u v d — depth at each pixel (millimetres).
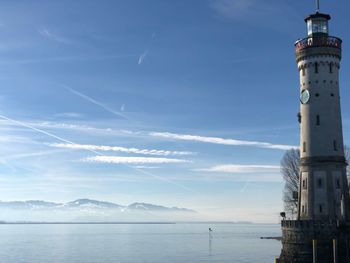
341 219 77250
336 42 84000
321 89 82688
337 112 83000
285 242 79000
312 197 80688
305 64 84500
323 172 80562
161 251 169000
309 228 75375
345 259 72938
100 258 143125
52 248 190000
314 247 73062
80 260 137250
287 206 119500
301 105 85062
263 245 195875
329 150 81062
